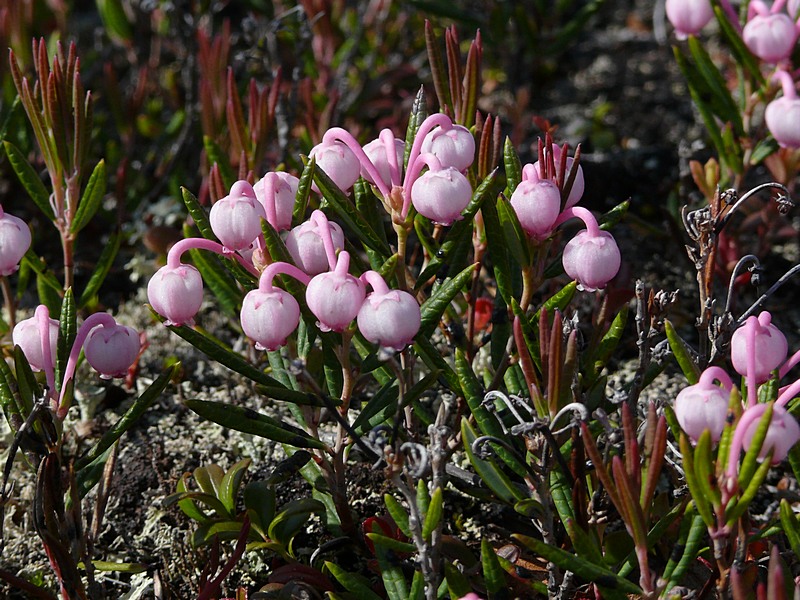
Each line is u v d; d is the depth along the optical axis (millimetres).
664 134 435
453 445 253
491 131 257
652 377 251
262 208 235
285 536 251
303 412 251
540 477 240
